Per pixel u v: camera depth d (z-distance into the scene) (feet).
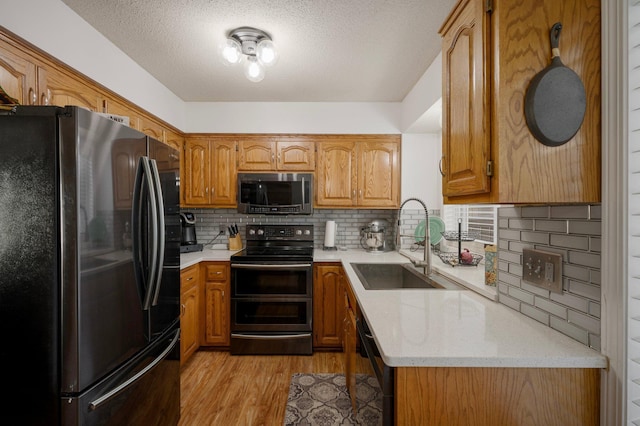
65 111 3.49
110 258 3.96
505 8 3.03
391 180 10.23
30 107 3.49
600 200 3.03
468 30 3.50
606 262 2.92
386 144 10.26
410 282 7.22
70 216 3.49
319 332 9.20
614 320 2.86
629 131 2.79
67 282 3.49
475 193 3.48
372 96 9.86
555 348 3.10
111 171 4.00
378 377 3.43
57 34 5.28
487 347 3.11
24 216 3.50
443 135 4.21
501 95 3.02
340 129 10.34
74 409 3.51
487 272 5.02
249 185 9.94
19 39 4.60
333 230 10.72
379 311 4.16
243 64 7.68
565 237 3.41
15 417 3.53
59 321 3.50
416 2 5.45
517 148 3.02
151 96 8.39
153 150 4.94
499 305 4.44
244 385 7.37
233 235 10.62
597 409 3.01
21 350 3.51
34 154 3.49
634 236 2.79
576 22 3.05
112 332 4.00
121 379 4.17
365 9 5.63
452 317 3.94
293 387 7.28
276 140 10.27
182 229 10.16
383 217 11.23
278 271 9.08
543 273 3.67
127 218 4.29
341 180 10.24
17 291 3.52
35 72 4.90
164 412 5.30
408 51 7.09
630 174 2.78
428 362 2.92
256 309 9.06
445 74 4.13
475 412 3.00
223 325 9.18
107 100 6.63
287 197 9.91
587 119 3.05
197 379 7.64
